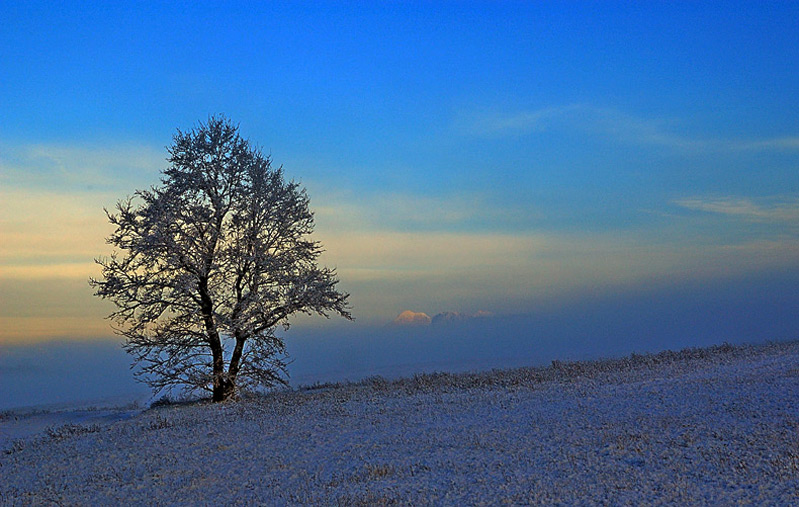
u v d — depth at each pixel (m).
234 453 15.91
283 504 11.56
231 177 27.59
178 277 25.98
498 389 22.81
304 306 27.72
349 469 13.62
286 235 28.23
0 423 27.61
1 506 13.05
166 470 14.77
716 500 9.90
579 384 22.22
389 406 20.97
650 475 11.32
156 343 27.00
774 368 22.11
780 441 12.76
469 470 12.66
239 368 27.94
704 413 15.85
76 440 19.86
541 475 11.88
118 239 26.48
